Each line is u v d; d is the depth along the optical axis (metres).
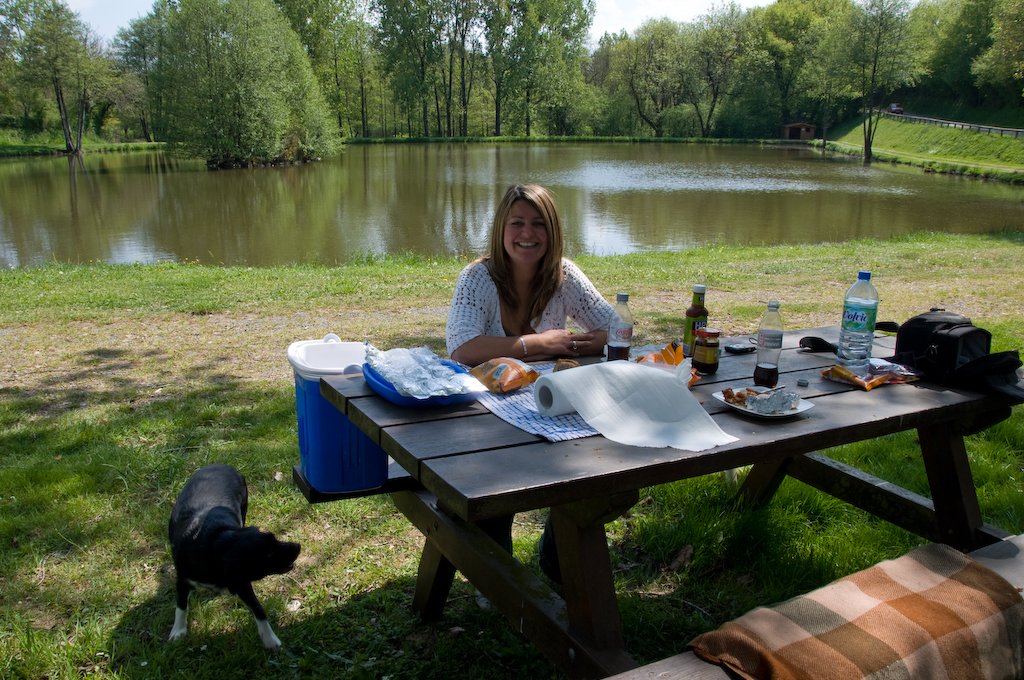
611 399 2.17
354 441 2.50
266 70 41.22
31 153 56.50
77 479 3.90
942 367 2.69
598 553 2.07
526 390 2.49
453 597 3.06
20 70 56.72
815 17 75.62
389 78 75.88
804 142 72.81
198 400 5.27
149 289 9.69
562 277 3.12
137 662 2.61
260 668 2.60
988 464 4.09
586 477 1.81
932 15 68.88
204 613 2.87
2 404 5.15
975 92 63.97
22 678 2.53
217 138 40.69
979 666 1.95
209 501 2.80
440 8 72.25
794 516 3.48
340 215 23.31
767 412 2.27
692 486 3.78
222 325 7.78
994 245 15.71
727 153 58.12
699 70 78.62
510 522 2.97
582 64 91.38
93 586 3.05
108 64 63.03
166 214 23.52
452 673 2.59
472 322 2.98
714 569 3.23
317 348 2.67
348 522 3.57
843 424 2.25
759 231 20.23
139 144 68.50
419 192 29.64
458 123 81.94
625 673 1.81
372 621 2.87
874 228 20.77
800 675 1.75
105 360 6.39
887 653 1.84
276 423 4.78
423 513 2.71
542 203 2.95
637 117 82.44
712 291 10.05
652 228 20.73
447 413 2.25
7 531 3.38
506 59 74.44
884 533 3.39
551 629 2.12
